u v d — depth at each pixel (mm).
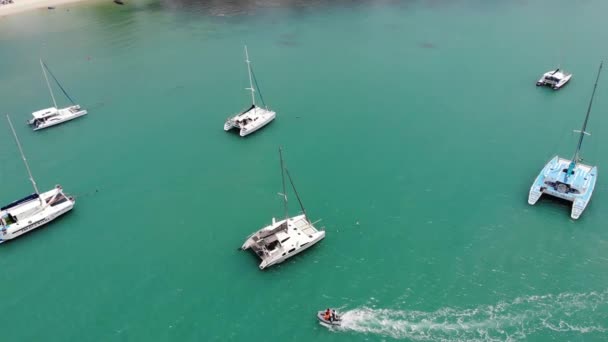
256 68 124000
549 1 165250
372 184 76375
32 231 69938
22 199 72625
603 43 126062
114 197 76812
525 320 53031
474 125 91375
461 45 131375
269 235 62906
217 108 103875
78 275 61844
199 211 72625
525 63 117000
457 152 83250
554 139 85312
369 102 103062
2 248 66875
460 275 59094
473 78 111062
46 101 109312
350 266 61094
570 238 63688
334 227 67688
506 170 77688
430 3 173000
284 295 57500
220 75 120438
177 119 100312
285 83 114438
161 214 72500
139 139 93312
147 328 54219
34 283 60969
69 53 138750
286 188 76875
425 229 66562
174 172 82625
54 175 82750
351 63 124250
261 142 90625
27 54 138875
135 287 59562
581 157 79688
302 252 63469
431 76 113500
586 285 56938
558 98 99812
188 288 59000
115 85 116812
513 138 86375
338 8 173250
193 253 64438
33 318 56125
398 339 51469
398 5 172750
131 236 68250
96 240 67875
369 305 55688
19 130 97938
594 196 70688
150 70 125000
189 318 55156
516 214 68250
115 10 181500
